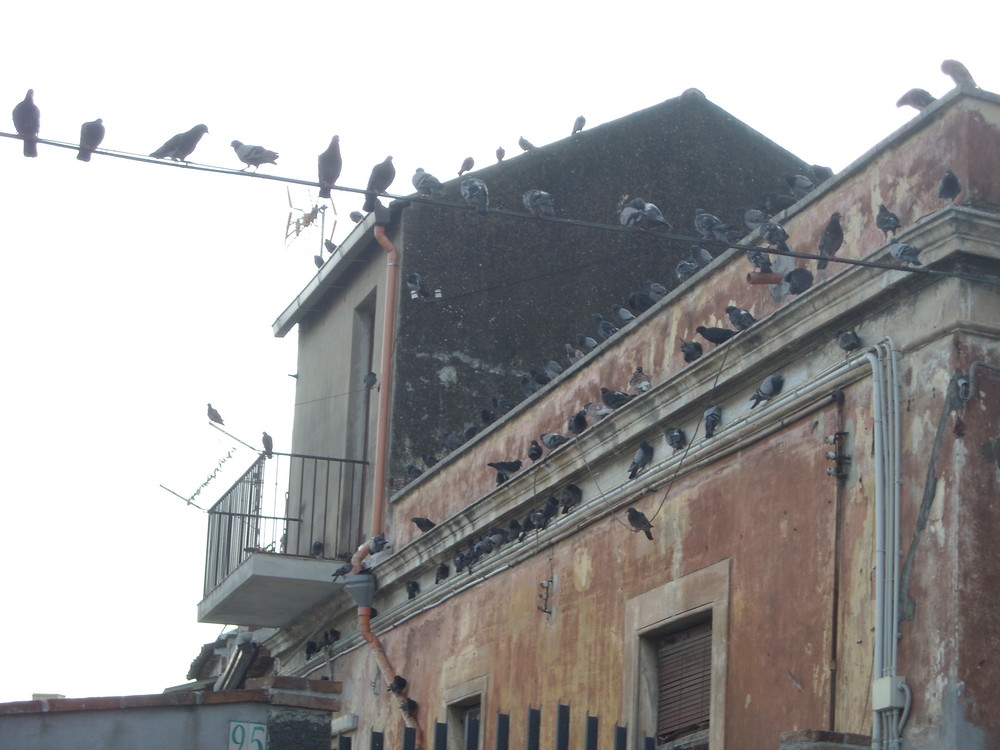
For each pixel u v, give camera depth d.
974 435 9.13
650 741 10.56
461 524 15.17
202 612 19.12
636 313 16.42
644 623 11.95
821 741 8.67
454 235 18.78
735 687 10.66
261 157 11.44
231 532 18.33
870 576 9.52
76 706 9.30
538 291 19.00
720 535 11.22
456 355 18.31
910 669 8.97
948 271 9.41
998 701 8.66
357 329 19.39
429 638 15.88
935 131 9.85
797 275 10.67
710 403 11.63
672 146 20.42
